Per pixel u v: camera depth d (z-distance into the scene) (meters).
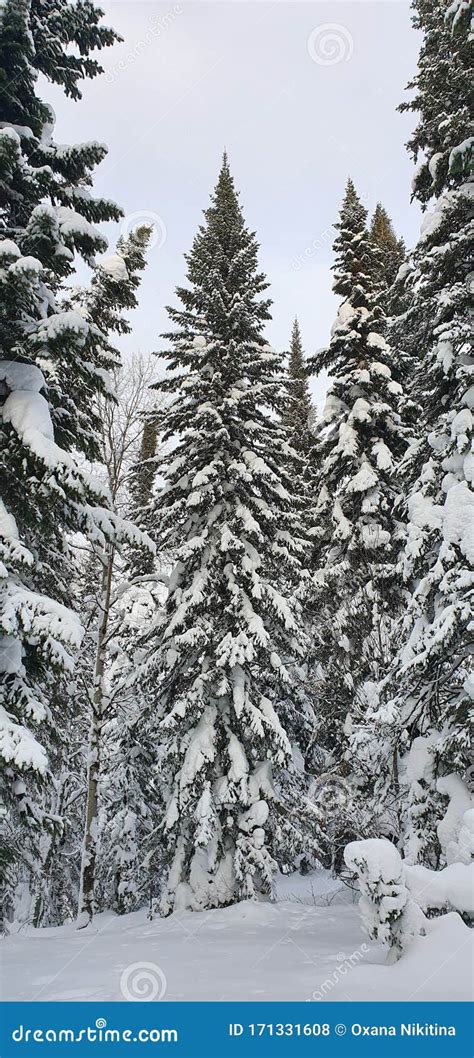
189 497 14.16
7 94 9.36
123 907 16.89
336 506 16.41
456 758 9.52
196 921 11.12
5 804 8.85
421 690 10.69
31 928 15.89
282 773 14.05
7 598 8.08
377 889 6.84
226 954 8.38
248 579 13.77
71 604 13.05
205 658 13.65
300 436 24.52
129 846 16.84
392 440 16.86
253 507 14.72
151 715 15.20
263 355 15.51
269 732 13.12
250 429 14.66
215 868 12.44
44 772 7.20
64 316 8.62
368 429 17.02
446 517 9.90
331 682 15.67
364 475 15.70
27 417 8.54
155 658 14.14
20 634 8.24
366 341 17.31
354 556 15.97
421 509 10.91
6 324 9.30
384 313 17.59
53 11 10.18
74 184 10.33
